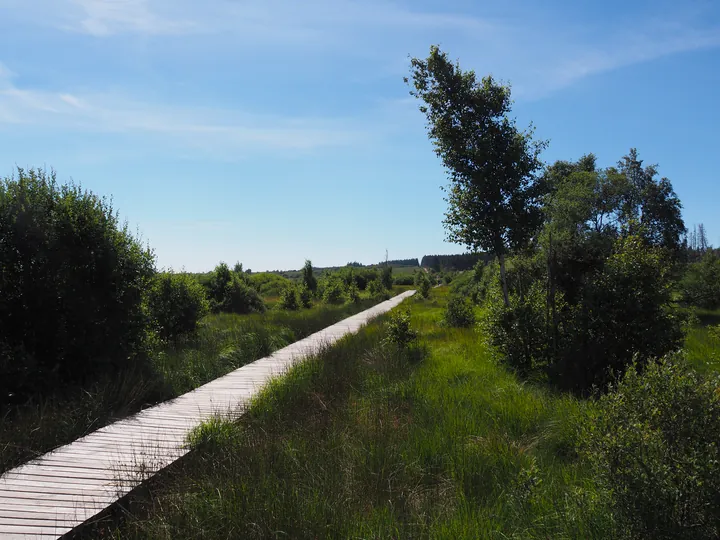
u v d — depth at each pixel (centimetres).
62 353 843
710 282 2338
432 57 1109
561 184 1969
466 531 402
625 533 338
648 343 841
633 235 942
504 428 647
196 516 437
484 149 1076
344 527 418
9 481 516
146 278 1008
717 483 323
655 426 358
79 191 927
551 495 451
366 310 3170
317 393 847
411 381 888
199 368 1099
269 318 2119
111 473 535
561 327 922
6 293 810
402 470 535
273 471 522
